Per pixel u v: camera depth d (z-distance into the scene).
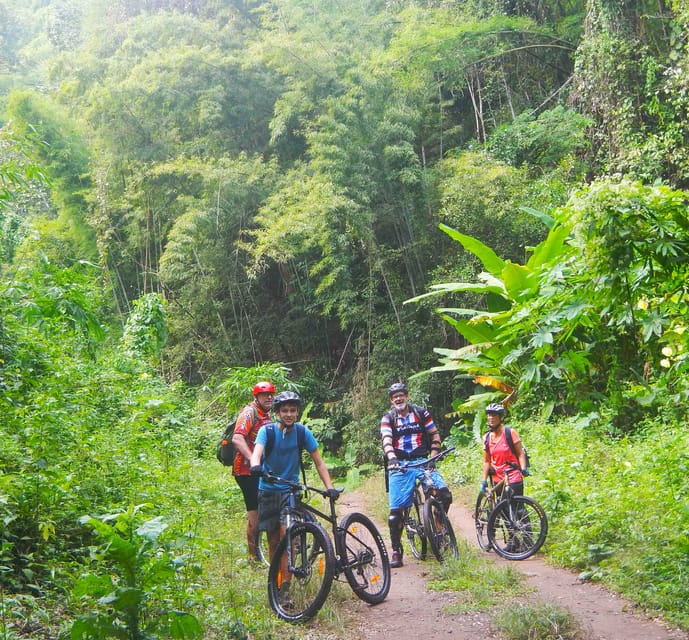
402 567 6.91
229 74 21.06
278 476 5.60
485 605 5.30
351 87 18.91
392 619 5.13
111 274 20.88
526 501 7.00
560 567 6.51
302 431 5.69
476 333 14.34
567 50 20.56
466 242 13.51
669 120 15.84
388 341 19.25
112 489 6.33
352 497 13.78
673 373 9.62
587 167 17.80
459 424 18.69
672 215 5.73
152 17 22.89
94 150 21.88
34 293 7.27
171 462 9.05
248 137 21.41
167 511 6.33
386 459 7.09
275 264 21.97
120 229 21.78
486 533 7.66
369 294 19.25
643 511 6.56
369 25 21.91
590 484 8.19
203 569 5.61
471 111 21.78
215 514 7.89
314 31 20.88
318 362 21.81
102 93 20.25
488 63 20.70
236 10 24.53
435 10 20.89
